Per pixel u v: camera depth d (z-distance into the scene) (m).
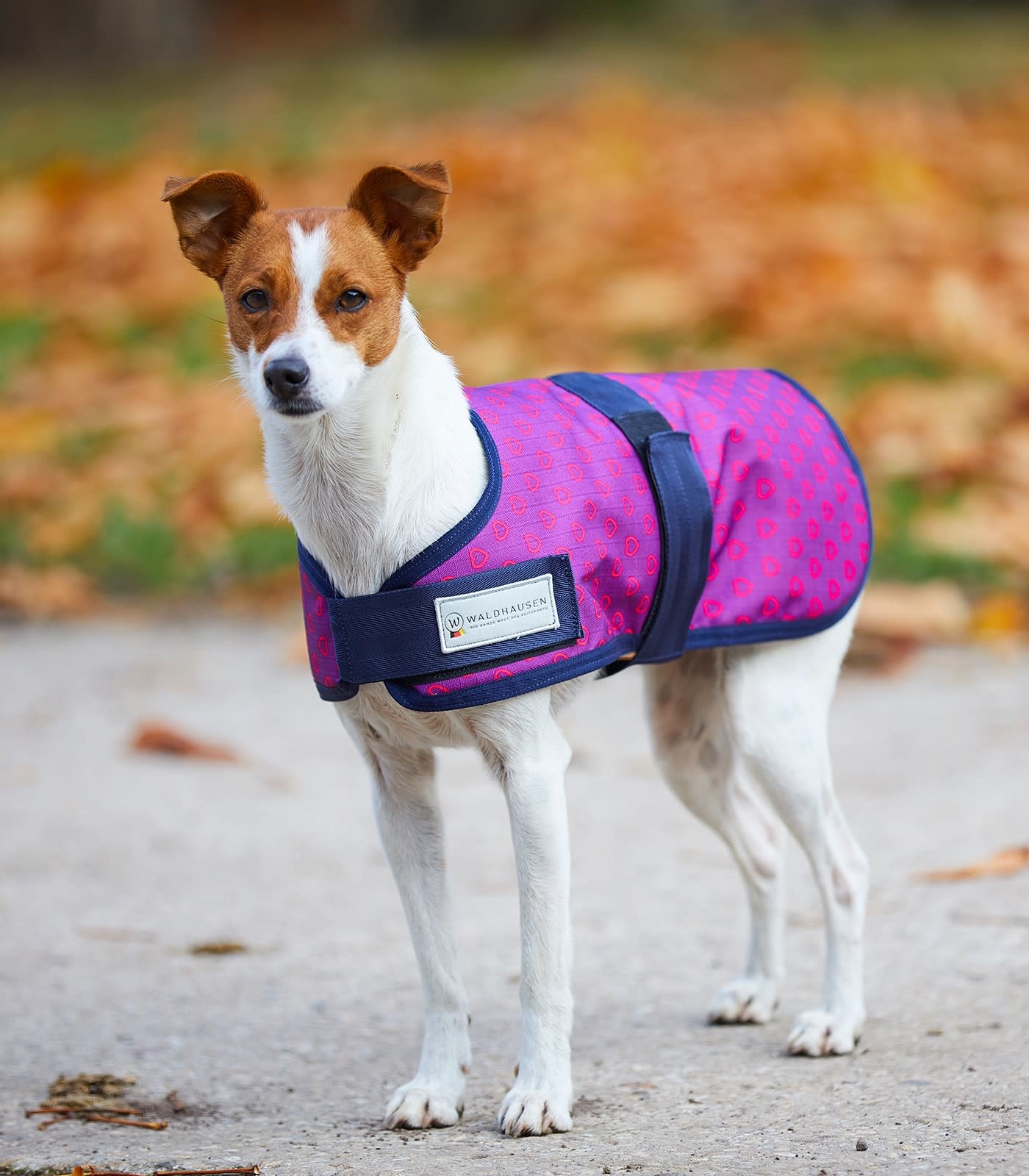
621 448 5.96
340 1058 6.23
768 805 6.62
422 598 5.49
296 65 29.30
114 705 11.66
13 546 14.66
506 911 7.91
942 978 6.64
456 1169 5.03
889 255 17.88
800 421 6.61
